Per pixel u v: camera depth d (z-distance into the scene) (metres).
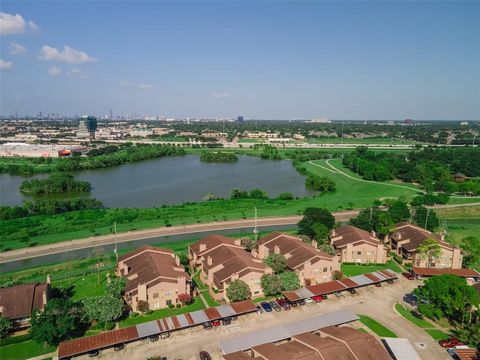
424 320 100.12
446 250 131.38
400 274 128.62
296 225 184.88
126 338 87.75
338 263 125.38
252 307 101.62
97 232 173.12
